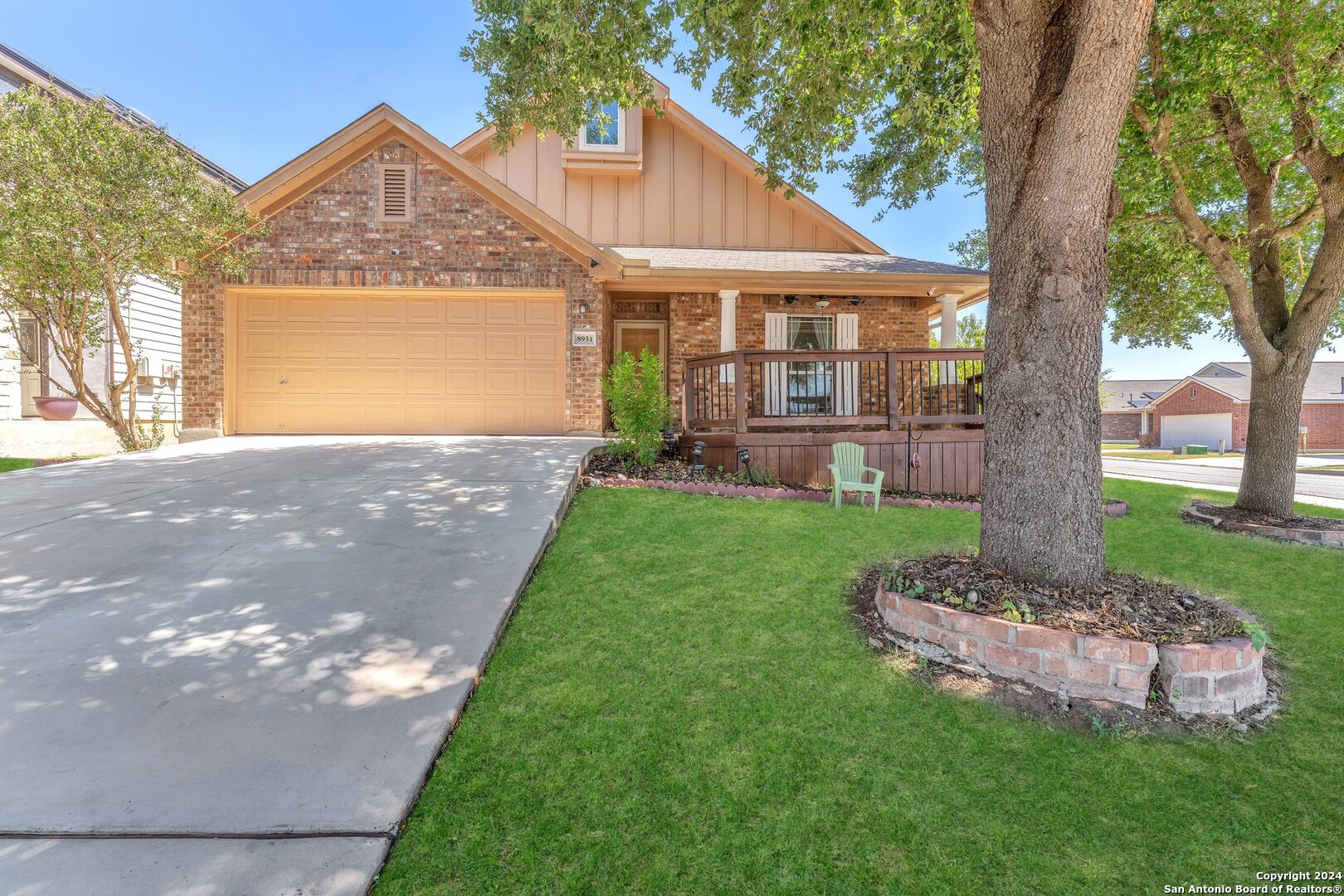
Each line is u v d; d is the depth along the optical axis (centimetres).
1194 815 195
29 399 999
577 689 249
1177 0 535
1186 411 3656
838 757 214
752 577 377
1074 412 323
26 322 978
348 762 191
